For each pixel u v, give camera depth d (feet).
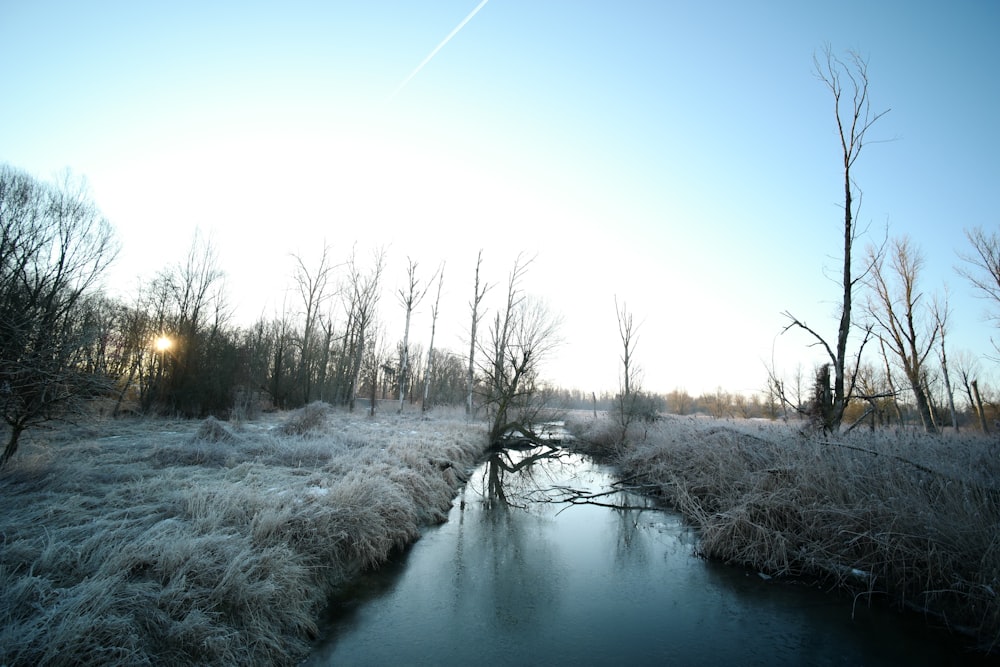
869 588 21.13
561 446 75.00
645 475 45.55
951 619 18.93
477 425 78.79
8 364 19.88
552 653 16.67
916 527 21.33
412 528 26.76
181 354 62.13
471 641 17.16
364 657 15.75
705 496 33.63
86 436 35.55
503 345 76.18
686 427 48.91
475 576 22.90
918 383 60.95
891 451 29.07
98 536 14.89
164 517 18.33
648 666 16.06
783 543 24.16
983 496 21.42
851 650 17.29
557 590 21.77
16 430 21.42
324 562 19.76
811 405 36.35
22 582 12.06
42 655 10.40
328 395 106.52
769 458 31.53
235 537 17.11
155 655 11.81
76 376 22.27
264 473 27.22
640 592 21.80
